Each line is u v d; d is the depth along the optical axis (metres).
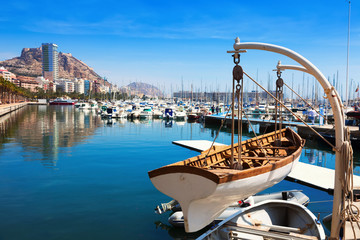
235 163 7.05
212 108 56.59
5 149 22.91
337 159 6.47
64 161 18.88
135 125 43.94
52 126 40.84
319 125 28.77
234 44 6.59
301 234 6.92
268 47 6.41
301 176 14.12
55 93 192.62
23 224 9.27
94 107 89.81
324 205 10.79
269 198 10.41
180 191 5.83
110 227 9.13
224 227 7.32
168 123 47.66
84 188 13.13
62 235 8.55
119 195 12.19
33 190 12.79
